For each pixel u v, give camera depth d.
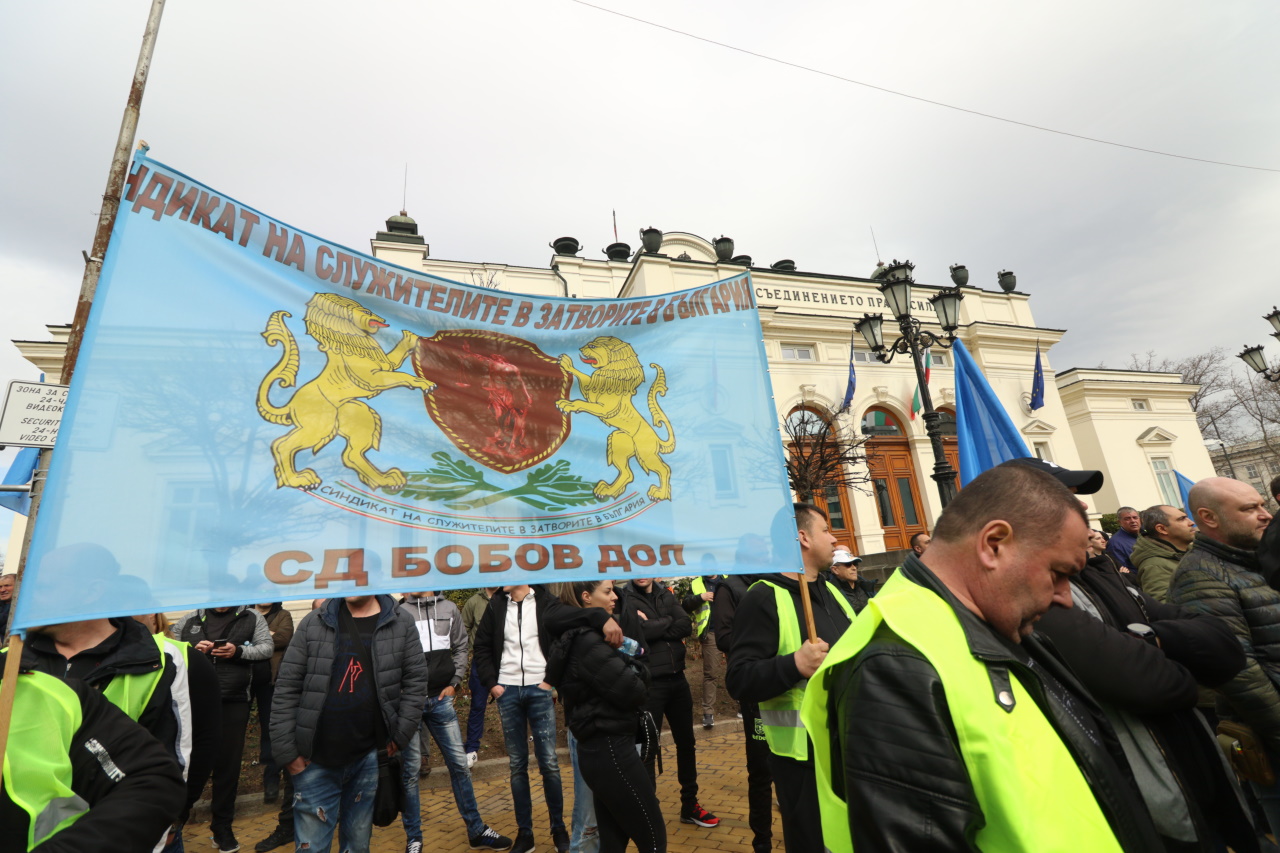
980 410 5.33
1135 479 22.66
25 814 1.33
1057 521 1.24
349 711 3.12
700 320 3.14
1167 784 1.49
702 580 6.73
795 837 2.33
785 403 17.39
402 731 3.22
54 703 1.44
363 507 2.22
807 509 2.98
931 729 1.04
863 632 1.23
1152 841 1.15
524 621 4.27
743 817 4.24
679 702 4.34
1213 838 1.65
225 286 2.17
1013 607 1.25
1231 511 2.68
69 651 2.06
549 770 4.02
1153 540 4.23
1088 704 1.37
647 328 3.02
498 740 6.33
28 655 1.99
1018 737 1.09
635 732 2.83
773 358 17.70
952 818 0.97
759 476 2.90
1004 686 1.14
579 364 2.84
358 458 2.27
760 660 2.50
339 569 2.11
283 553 2.03
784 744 2.46
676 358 3.02
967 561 1.30
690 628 4.55
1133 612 2.06
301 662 3.19
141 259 2.03
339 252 2.47
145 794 1.40
